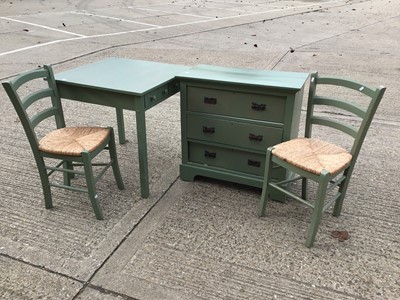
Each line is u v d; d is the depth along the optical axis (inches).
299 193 118.6
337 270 87.8
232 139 112.3
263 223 104.1
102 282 84.1
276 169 110.7
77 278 85.1
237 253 93.0
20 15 415.5
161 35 330.6
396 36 331.6
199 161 121.3
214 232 100.3
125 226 102.7
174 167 133.2
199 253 93.0
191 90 110.7
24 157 138.3
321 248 94.7
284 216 107.1
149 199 115.0
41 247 94.4
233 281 84.7
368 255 92.4
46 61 247.3
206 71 116.2
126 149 146.5
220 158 117.8
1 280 84.3
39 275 85.9
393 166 132.5
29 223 103.4
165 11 467.2
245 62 248.7
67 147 100.3
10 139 152.1
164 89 112.0
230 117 109.6
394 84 209.2
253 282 84.4
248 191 119.0
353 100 191.5
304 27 373.7
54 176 127.6
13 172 128.4
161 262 90.1
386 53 273.1
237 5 533.0
